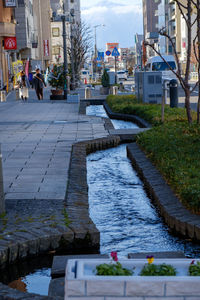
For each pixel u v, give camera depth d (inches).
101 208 335.6
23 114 979.9
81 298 125.2
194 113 742.5
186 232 267.7
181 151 437.1
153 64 1732.3
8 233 248.2
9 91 2081.7
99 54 2716.5
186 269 136.3
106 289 125.0
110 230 289.3
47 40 3735.2
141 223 300.0
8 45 2095.2
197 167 372.8
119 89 1790.1
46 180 373.7
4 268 229.5
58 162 449.4
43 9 3905.0
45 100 1428.4
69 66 2401.6
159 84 991.6
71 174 396.2
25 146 550.9
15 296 163.9
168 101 1088.2
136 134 595.5
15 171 410.3
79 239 253.4
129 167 474.3
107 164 493.4
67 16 1551.4
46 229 254.8
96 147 576.4
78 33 2620.6
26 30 2748.5
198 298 125.4
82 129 708.0
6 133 677.9
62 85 1465.3
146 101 999.0
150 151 463.5
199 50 570.3
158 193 332.2
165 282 125.0
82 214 287.9
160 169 390.9
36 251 242.7
